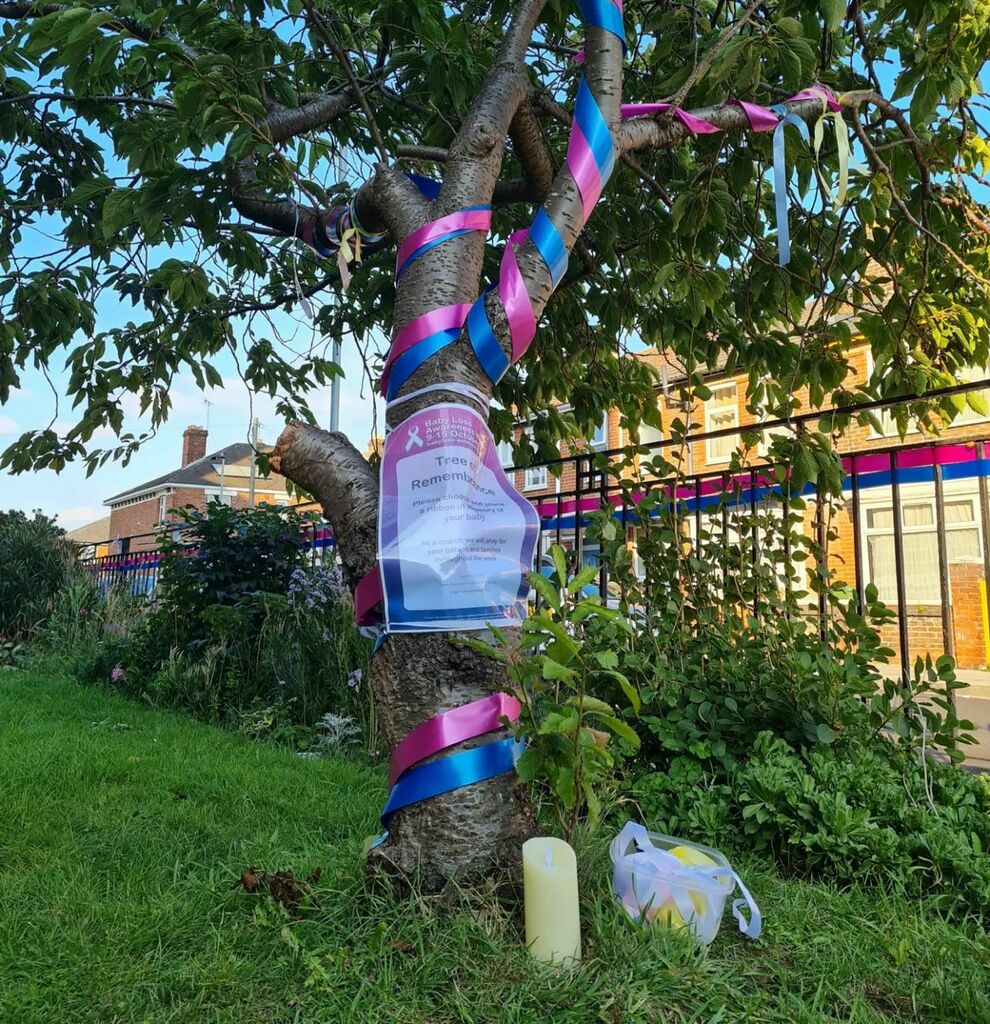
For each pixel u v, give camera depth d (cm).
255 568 680
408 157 296
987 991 175
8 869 233
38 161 415
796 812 245
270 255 437
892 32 352
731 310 438
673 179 391
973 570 1131
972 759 583
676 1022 153
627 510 396
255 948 179
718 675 331
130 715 530
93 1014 157
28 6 296
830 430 362
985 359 387
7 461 432
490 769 190
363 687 479
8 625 1064
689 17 325
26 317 365
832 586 325
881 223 369
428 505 193
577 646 187
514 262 212
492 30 382
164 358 439
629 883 195
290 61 272
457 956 166
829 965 182
